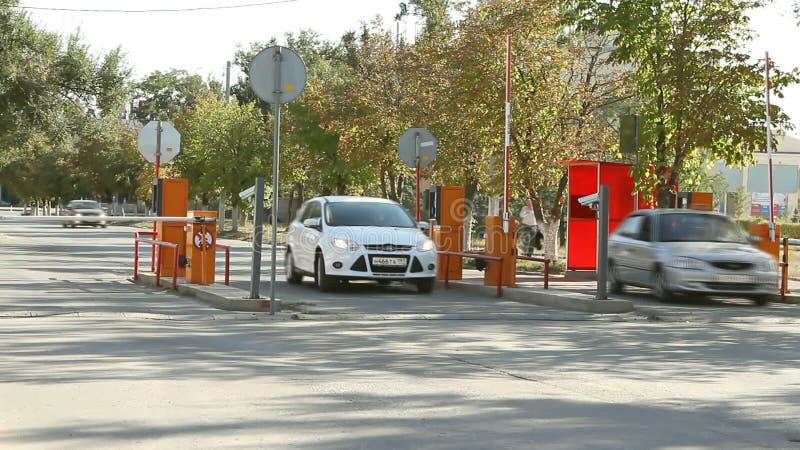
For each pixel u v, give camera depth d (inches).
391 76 1605.6
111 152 3329.2
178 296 678.5
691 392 337.7
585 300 634.8
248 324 526.3
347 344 448.8
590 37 1240.2
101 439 253.0
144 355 398.6
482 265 773.9
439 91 1304.1
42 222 3125.0
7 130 1758.1
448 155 1239.5
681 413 299.4
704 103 880.9
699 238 759.1
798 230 2105.1
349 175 1780.3
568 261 997.8
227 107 2265.0
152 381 338.6
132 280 821.9
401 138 930.1
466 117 1171.3
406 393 323.6
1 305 591.8
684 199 928.9
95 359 385.4
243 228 2588.6
